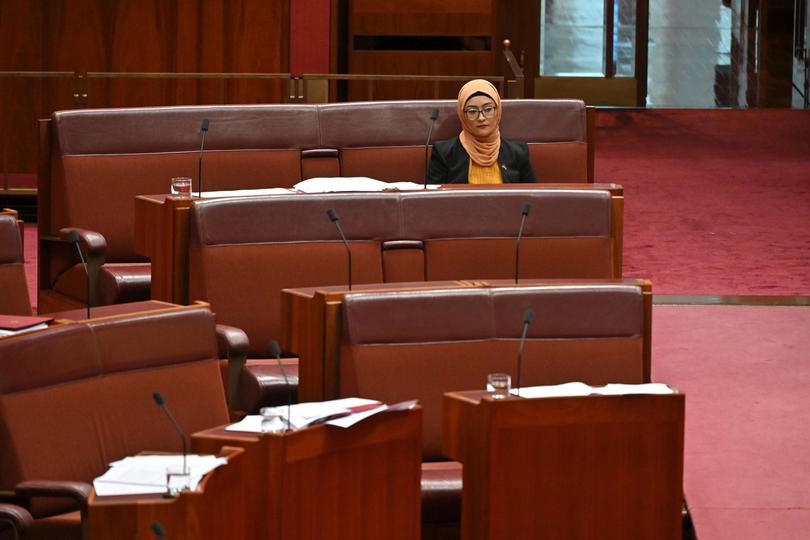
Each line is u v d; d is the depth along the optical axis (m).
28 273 28.75
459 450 15.42
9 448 14.49
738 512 17.66
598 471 15.34
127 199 22.94
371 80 33.34
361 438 14.87
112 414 15.38
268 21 37.78
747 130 48.72
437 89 33.53
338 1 45.09
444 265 19.80
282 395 17.89
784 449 19.64
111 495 13.13
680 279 29.34
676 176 40.69
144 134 23.05
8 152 36.19
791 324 25.72
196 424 16.03
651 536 15.55
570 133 24.91
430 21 45.47
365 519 15.05
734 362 23.41
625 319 17.16
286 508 14.29
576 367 16.98
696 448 19.66
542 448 15.14
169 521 12.93
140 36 37.62
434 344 16.67
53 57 37.44
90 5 37.44
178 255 19.56
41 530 14.34
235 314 19.23
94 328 15.40
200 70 37.88
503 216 19.94
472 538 15.29
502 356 16.84
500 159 24.25
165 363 15.95
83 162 22.80
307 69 38.03
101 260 22.00
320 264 19.44
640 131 48.47
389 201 19.67
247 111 23.50
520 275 19.95
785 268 30.44
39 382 14.84
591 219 20.12
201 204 19.16
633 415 15.36
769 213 36.06
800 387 22.20
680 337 24.83
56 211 22.88
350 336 16.45
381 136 24.20
